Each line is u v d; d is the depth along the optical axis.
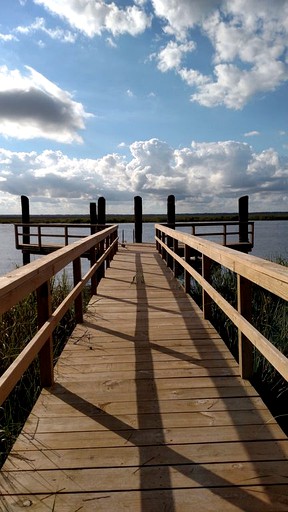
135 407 2.54
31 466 1.96
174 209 13.30
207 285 3.91
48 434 2.24
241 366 2.95
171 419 2.38
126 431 2.26
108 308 5.18
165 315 4.79
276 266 2.10
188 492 1.76
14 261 18.05
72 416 2.43
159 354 3.47
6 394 1.88
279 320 5.20
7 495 1.77
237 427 2.29
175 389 2.79
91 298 5.79
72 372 3.12
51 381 2.87
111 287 6.64
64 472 1.91
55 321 2.92
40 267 2.48
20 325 4.25
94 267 5.51
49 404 2.59
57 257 2.97
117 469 1.93
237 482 1.82
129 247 14.53
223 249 3.21
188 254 5.81
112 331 4.16
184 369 3.14
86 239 4.89
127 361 3.33
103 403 2.60
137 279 7.41
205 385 2.85
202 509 1.67
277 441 2.15
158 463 1.97
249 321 2.84
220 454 2.04
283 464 1.95
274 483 1.81
